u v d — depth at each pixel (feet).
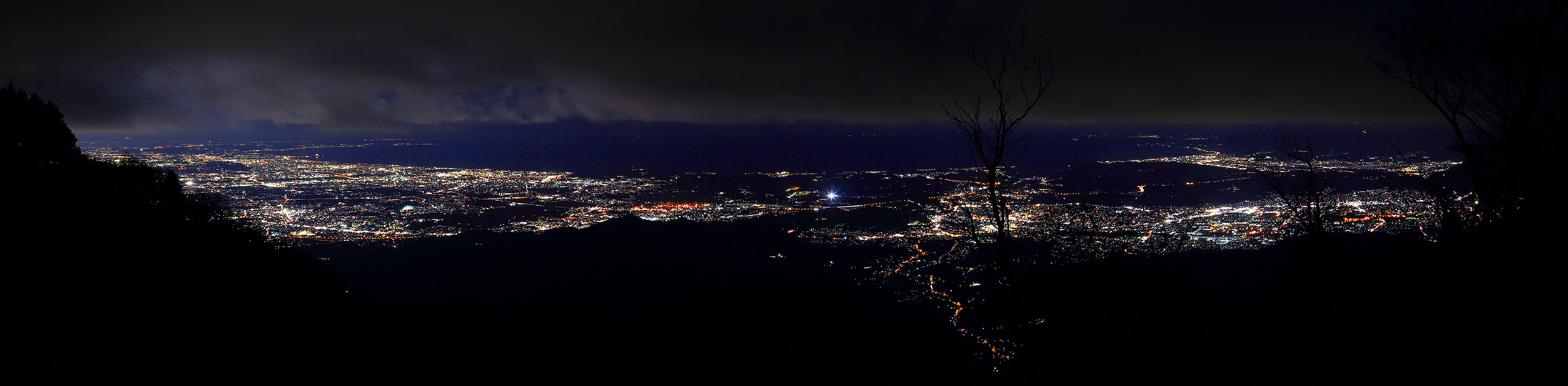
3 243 34.14
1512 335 21.53
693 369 55.98
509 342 54.24
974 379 70.38
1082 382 55.11
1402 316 31.78
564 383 47.29
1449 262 35.12
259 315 43.29
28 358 32.14
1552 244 23.97
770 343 61.41
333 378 38.52
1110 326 35.19
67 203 39.63
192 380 34.83
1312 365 33.94
